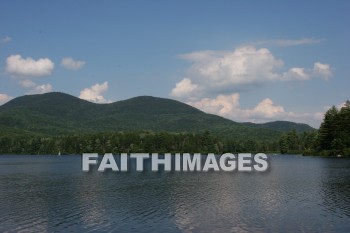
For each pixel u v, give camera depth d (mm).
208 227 45719
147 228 45500
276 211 54656
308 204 59969
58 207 59156
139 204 61281
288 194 70750
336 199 64625
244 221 48656
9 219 50656
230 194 71938
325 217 50625
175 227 45875
